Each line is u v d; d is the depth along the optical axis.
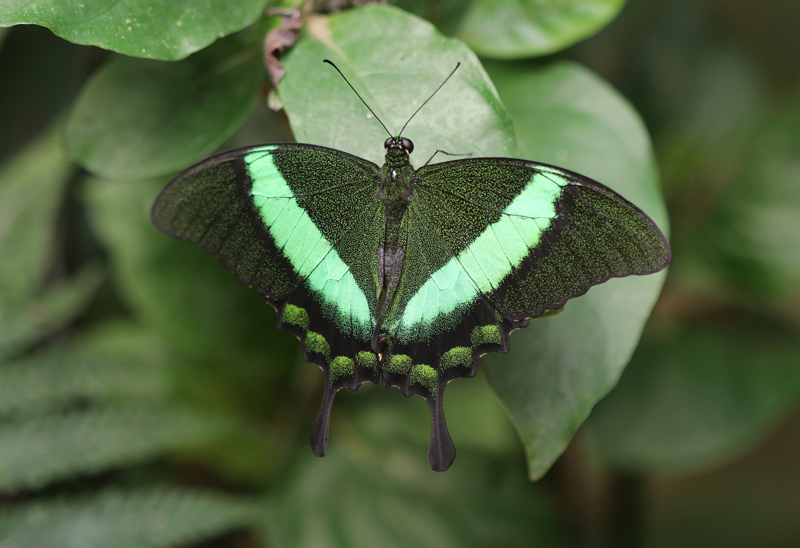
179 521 0.61
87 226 0.67
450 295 0.59
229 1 0.57
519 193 0.58
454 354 0.59
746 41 0.69
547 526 0.64
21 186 0.64
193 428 0.62
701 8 0.67
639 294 0.57
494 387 0.57
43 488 0.64
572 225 0.57
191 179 0.57
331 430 0.65
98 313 0.67
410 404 0.65
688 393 0.63
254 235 0.58
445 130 0.57
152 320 0.64
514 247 0.58
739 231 0.65
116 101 0.59
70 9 0.56
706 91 0.67
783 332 0.65
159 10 0.56
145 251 0.63
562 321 0.57
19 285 0.63
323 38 0.57
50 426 0.61
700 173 0.66
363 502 0.64
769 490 0.78
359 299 0.59
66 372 0.62
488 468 0.65
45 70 0.66
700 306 0.66
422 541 0.63
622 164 0.58
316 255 0.59
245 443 0.65
